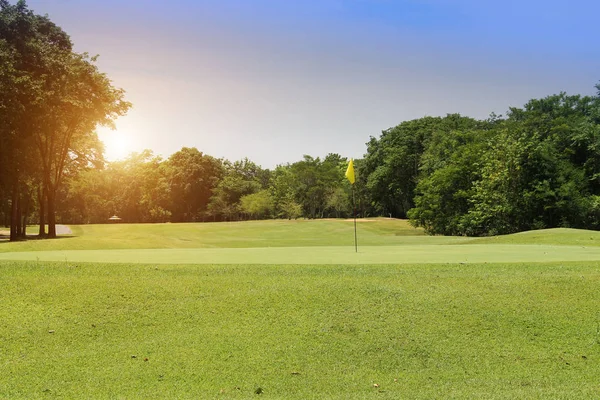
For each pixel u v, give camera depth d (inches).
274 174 3334.2
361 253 533.6
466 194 1491.1
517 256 489.1
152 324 289.4
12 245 739.4
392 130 2468.0
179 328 284.4
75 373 231.6
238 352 255.6
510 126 1685.5
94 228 1733.5
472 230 1459.2
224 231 1513.3
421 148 2236.7
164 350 257.4
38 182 1480.1
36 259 458.3
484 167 1461.6
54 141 1336.1
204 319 295.4
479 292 330.0
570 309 305.4
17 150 1144.8
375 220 1871.3
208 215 3127.5
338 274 372.8
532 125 1676.9
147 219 3257.9
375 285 342.6
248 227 1616.6
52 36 1238.3
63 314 299.1
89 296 324.2
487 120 2188.7
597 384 223.1
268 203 2802.7
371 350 260.2
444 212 1587.1
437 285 343.9
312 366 242.7
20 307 305.7
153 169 3302.2
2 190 1419.8
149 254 524.7
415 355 256.4
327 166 3058.6
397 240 1166.3
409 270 384.5
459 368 243.8
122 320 293.4
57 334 274.8
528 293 328.2
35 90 1034.7
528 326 286.8
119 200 3294.8
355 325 287.0
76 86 1137.4
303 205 2918.3
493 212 1374.3
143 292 332.5
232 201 3122.5
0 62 1019.3
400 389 218.7
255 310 306.5
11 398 205.2
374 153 2556.6
